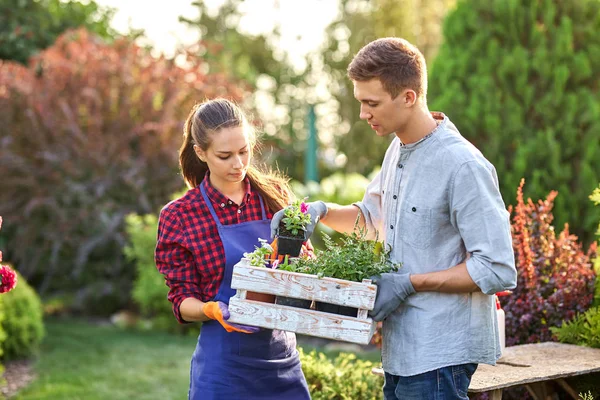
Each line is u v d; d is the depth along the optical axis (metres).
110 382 5.37
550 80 4.93
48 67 8.89
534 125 4.96
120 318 7.65
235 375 2.56
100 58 8.75
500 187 4.97
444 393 2.35
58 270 8.70
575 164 4.84
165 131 8.39
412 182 2.41
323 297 2.33
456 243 2.39
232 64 14.64
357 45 14.53
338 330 2.31
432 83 5.42
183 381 5.40
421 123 2.39
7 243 8.88
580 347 3.31
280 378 2.63
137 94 8.61
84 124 8.55
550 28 4.98
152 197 8.42
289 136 16.48
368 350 6.32
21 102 8.56
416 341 2.37
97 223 8.12
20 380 5.47
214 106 2.56
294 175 14.86
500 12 5.11
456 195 2.32
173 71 8.78
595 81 4.89
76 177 8.34
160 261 2.63
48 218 8.66
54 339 6.84
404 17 13.09
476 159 2.32
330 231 7.22
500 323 2.80
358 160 14.74
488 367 2.93
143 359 6.07
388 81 2.29
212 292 2.60
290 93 17.05
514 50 5.02
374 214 2.72
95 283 8.30
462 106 5.18
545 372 2.83
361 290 2.30
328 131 16.47
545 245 3.85
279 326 2.35
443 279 2.31
